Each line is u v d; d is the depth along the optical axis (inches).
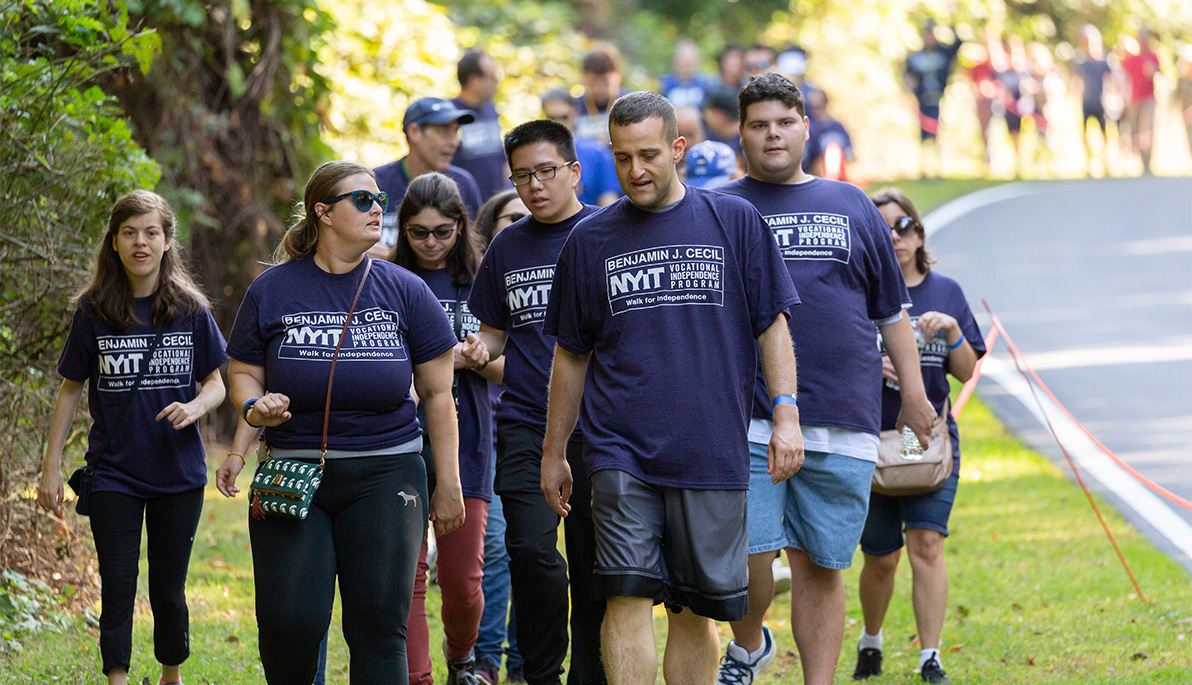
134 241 633.6
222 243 1190.9
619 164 544.4
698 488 541.0
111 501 635.5
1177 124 4220.0
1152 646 759.1
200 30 1126.4
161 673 695.1
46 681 669.3
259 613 526.6
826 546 650.2
